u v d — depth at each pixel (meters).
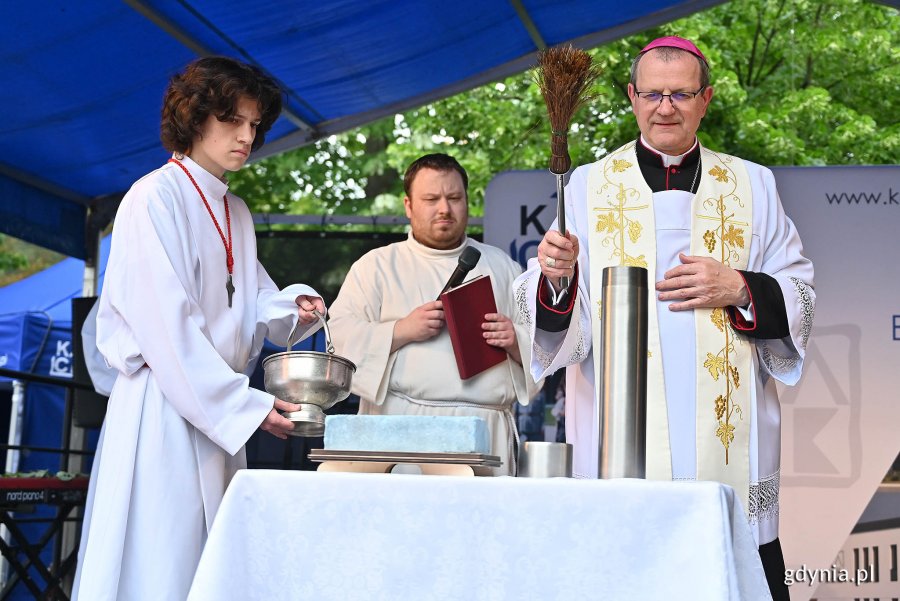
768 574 3.10
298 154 14.21
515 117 12.41
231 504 2.07
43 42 5.03
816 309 5.51
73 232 6.78
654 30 11.87
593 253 3.34
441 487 2.03
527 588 1.97
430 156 4.40
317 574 2.04
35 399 7.48
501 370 4.05
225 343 3.10
